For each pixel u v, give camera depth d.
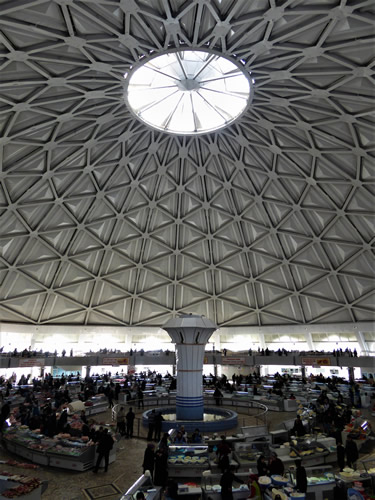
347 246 32.41
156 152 29.44
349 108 21.31
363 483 10.54
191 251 37.78
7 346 36.81
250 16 16.25
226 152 29.48
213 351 39.62
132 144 27.98
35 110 20.97
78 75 19.61
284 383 31.25
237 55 18.72
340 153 25.31
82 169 28.06
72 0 14.99
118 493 10.99
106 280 37.84
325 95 20.56
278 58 18.67
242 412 24.78
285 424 17.73
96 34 17.06
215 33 17.06
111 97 22.05
